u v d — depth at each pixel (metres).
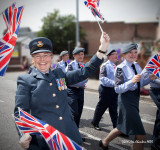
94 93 7.29
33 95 1.43
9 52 1.53
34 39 1.50
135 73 2.36
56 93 1.48
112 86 3.19
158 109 2.57
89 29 37.31
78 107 3.19
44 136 1.31
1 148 2.84
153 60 2.36
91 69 1.53
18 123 1.33
